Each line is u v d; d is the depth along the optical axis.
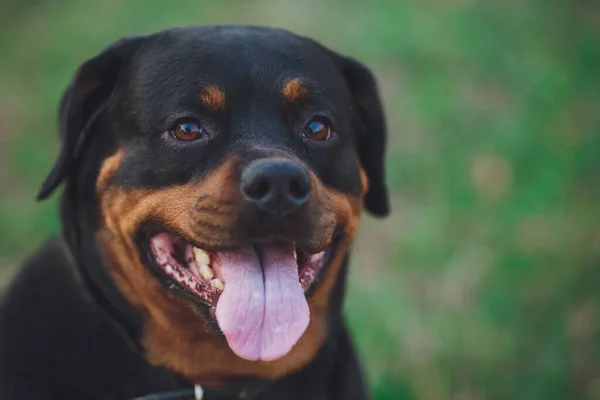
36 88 7.87
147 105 3.02
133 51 3.18
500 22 9.35
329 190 3.11
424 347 4.73
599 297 5.22
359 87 3.49
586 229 5.85
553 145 7.11
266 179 2.65
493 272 5.38
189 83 2.97
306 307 2.77
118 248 3.08
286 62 3.07
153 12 9.03
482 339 4.80
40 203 6.25
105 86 3.23
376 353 4.73
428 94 7.74
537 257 5.53
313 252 2.82
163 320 3.03
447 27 9.00
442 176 6.62
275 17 8.84
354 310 5.09
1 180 6.65
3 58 8.44
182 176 2.94
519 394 4.62
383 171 3.63
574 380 4.72
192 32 3.11
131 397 3.05
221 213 2.75
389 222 6.19
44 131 7.21
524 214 6.11
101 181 3.11
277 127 2.99
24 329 3.09
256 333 2.71
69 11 9.27
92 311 3.10
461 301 5.14
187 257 2.97
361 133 3.56
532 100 7.92
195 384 3.14
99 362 3.04
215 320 2.85
